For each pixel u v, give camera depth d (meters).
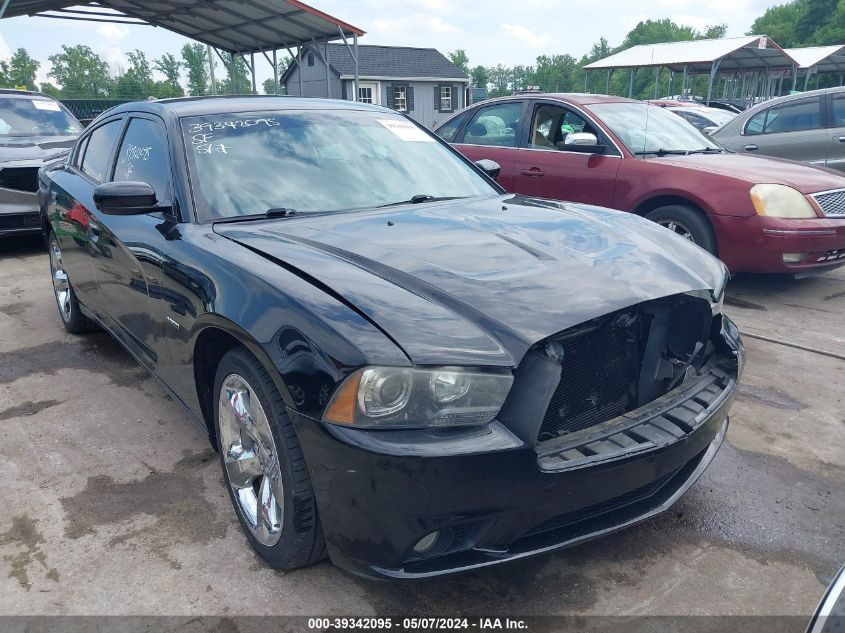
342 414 1.85
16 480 2.91
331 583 2.28
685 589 2.25
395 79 36.66
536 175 6.28
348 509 1.90
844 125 8.21
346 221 2.77
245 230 2.65
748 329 4.84
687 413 2.24
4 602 2.19
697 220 5.42
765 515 2.66
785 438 3.28
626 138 5.92
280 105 3.45
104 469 3.00
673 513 2.68
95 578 2.30
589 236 2.66
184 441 3.25
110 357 4.36
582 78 114.25
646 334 2.29
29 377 4.04
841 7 67.88
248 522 2.41
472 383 1.84
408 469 1.78
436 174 3.46
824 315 5.14
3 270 6.73
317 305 2.00
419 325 1.92
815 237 5.10
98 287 3.72
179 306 2.58
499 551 1.95
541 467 1.88
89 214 3.62
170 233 2.76
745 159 5.96
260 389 2.13
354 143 3.38
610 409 2.22
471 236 2.57
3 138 7.86
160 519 2.63
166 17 16.31
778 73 27.52
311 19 14.72
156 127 3.24
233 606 2.17
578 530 2.09
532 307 2.04
